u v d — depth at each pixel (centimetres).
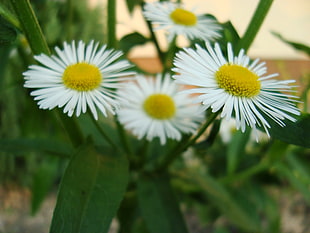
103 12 20
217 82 5
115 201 6
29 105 11
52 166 12
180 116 8
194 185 10
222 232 13
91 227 5
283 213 19
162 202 7
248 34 7
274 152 10
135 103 8
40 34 6
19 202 20
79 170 6
